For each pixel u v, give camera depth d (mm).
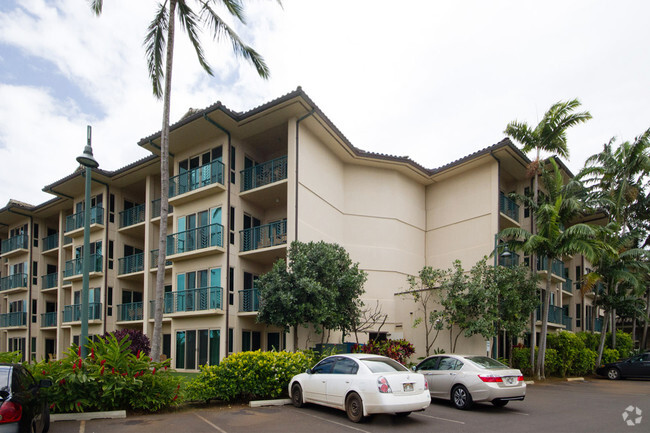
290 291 16328
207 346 19453
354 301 19281
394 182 23969
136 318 25766
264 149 22688
